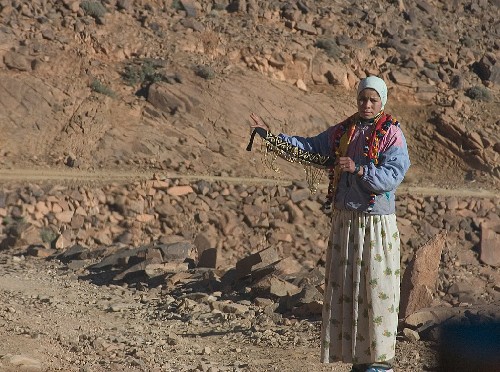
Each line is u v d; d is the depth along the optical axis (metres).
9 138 75.94
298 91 99.56
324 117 97.19
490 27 131.50
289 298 21.25
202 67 93.06
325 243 70.19
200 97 89.31
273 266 24.72
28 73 84.12
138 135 81.75
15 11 90.06
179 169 78.69
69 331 17.50
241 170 81.25
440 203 81.25
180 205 69.75
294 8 112.06
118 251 34.19
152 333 18.56
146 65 91.75
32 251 37.62
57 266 33.31
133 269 29.19
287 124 93.25
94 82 86.31
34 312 20.27
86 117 81.56
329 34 112.88
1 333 15.22
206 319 20.69
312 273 24.42
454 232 78.56
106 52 92.00
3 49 84.00
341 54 108.69
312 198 73.56
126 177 72.50
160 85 88.69
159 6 102.44
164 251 31.80
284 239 69.31
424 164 100.00
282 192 73.81
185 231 67.56
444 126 103.62
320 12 116.00
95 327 18.91
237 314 20.92
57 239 46.69
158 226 67.69
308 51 105.69
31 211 61.78
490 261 73.06
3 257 37.12
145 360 14.58
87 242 61.75
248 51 100.44
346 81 105.38
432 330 16.11
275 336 18.03
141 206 67.56
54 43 88.38
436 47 119.62
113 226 65.44
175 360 15.02
